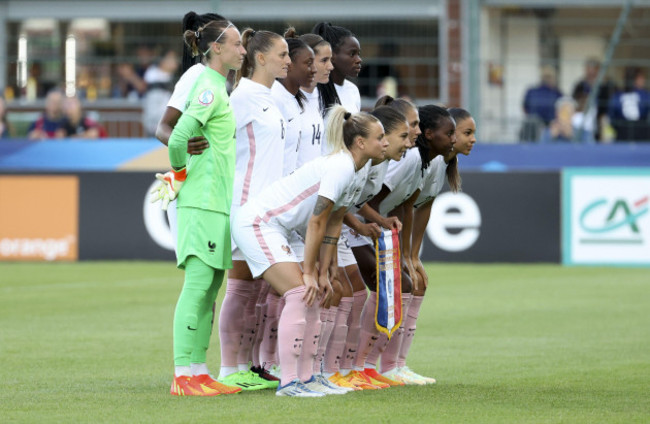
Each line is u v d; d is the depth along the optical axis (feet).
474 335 110.42
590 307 134.10
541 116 217.36
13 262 194.39
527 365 90.68
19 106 220.64
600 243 190.60
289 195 72.54
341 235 78.89
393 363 81.87
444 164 83.71
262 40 76.59
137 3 236.84
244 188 76.79
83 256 195.00
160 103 222.48
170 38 237.66
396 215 83.20
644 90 216.54
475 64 213.25
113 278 166.20
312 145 82.99
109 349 98.43
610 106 215.31
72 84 228.22
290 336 72.49
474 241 192.44
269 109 77.05
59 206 195.62
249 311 79.36
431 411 66.80
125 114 222.28
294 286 72.08
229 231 74.43
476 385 79.51
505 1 219.61
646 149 192.95
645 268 187.01
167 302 136.56
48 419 63.62
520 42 225.97
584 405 69.82
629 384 79.77
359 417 64.34
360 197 77.87
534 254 191.62
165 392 74.59
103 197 194.59
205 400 70.74
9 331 110.63
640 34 227.81
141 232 194.29
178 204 73.26
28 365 88.58
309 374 74.69
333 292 77.36
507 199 191.83
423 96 219.00
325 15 227.20
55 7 238.07
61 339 104.94
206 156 72.74
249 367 80.89
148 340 104.53
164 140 74.02
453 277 169.99
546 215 191.83
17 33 240.12
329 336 78.33
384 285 76.28
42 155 198.90
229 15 230.48
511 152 196.95
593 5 223.92
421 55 222.89
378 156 71.46
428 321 121.29
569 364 91.09
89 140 197.88
